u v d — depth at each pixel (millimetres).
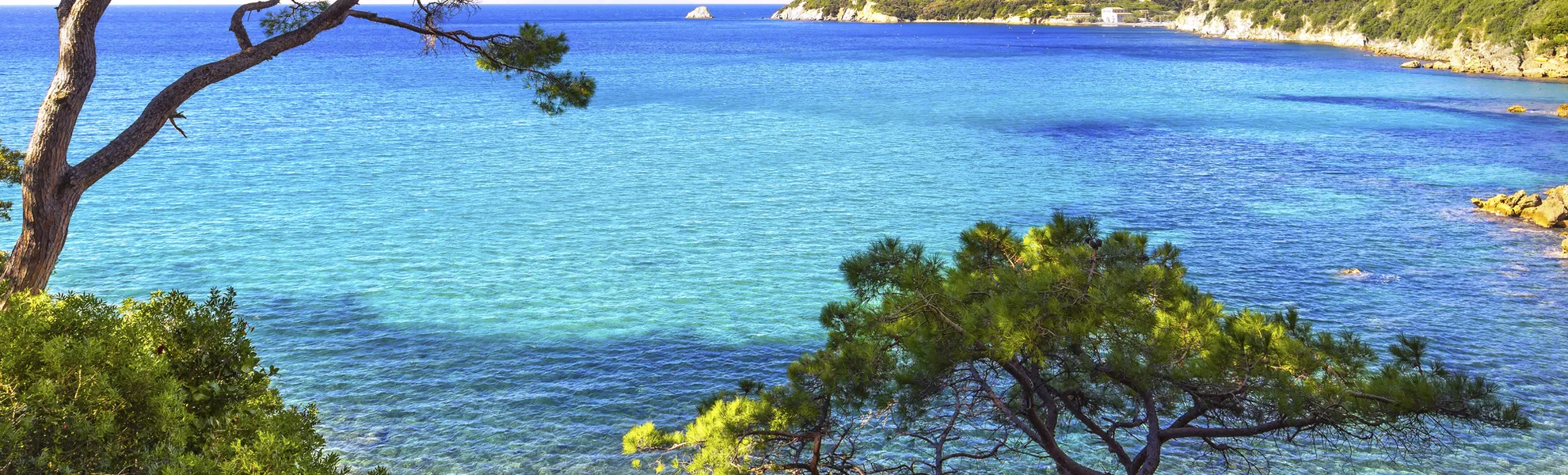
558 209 57844
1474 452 24688
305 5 13352
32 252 10461
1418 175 69562
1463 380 9719
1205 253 47156
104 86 136875
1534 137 88688
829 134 93625
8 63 182125
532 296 39969
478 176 69375
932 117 107375
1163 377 11289
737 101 124125
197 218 54469
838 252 48219
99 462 7355
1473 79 153250
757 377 31422
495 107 114875
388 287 41250
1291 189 64375
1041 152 82312
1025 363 12297
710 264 45281
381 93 131375
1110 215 57156
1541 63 158000
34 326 7574
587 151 81625
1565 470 23797
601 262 45625
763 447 12508
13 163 18234
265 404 9164
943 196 62969
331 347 33562
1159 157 79562
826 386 12102
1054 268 11852
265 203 58750
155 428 7676
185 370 8570
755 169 72562
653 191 63906
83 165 10812
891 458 24656
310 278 42562
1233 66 183375
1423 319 36000
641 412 28641
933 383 11906
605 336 35031
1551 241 48500
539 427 27469
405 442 26312
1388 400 10188
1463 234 50219
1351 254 46469
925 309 11898
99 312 8344
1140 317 11656
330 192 62594
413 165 73938
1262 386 10875
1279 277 42438
